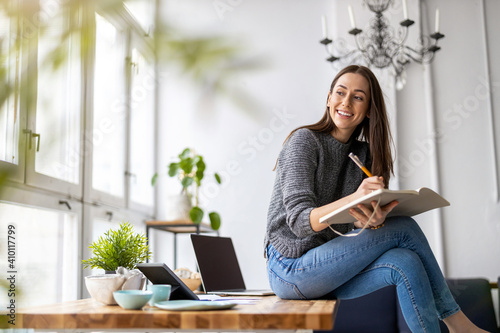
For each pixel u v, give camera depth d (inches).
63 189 100.6
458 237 145.7
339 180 70.4
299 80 153.6
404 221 59.8
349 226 68.9
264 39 155.8
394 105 148.3
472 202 146.9
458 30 153.6
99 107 124.0
